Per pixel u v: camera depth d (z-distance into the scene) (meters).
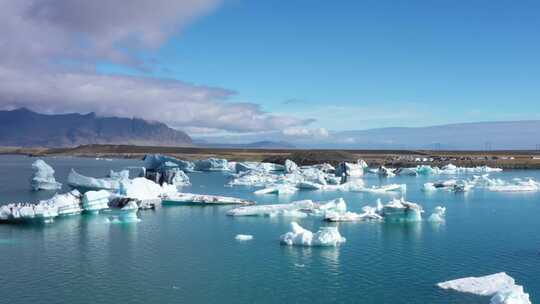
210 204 92.06
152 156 181.00
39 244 59.41
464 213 82.19
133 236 63.78
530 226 70.31
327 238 58.22
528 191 115.50
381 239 61.56
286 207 81.75
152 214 80.88
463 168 188.88
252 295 42.69
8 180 145.62
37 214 71.75
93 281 46.19
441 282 45.12
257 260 52.53
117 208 84.25
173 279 46.69
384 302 40.91
